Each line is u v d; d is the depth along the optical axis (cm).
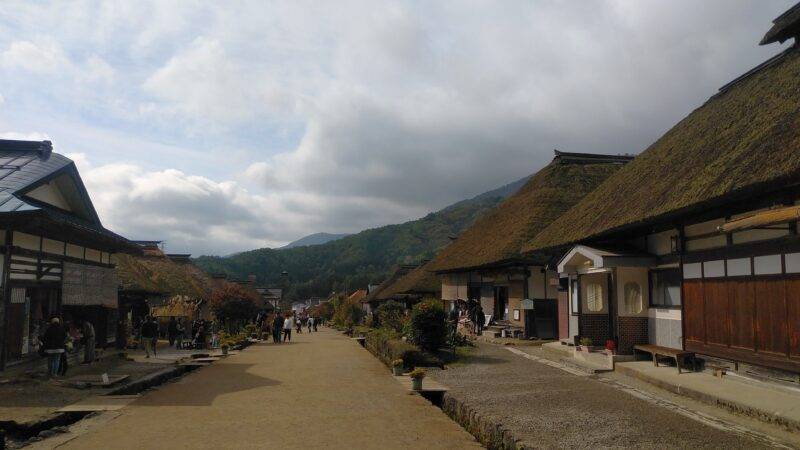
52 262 1485
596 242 1491
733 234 1027
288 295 12138
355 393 1174
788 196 878
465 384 1229
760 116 1071
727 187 901
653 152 1585
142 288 2259
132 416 929
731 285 1026
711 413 868
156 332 1900
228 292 3309
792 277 874
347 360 1895
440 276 3584
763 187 832
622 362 1315
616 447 702
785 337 888
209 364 1755
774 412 789
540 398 1035
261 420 902
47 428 870
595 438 745
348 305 5309
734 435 747
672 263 1255
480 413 916
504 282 2403
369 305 5938
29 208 1163
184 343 2322
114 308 1889
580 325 1538
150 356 1905
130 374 1399
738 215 1006
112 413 948
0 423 827
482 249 2403
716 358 1073
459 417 1003
